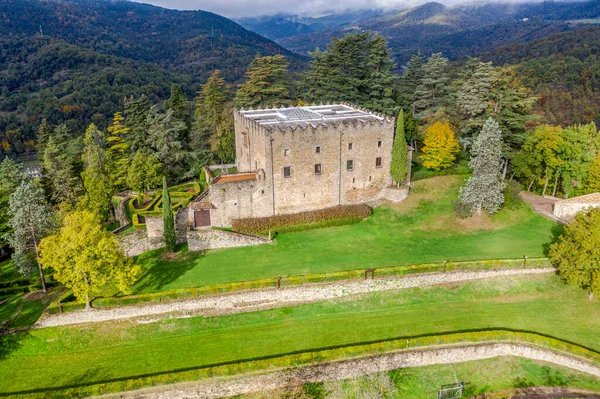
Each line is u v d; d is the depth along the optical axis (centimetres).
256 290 4547
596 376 3944
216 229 5512
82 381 3791
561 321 4469
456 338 4094
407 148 6550
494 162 5888
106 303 4359
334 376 3878
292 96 9569
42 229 4934
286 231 5750
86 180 6756
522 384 3959
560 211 6147
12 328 4297
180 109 9269
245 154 6650
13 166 6950
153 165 6925
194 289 4478
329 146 5950
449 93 8556
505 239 5675
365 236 5697
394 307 4631
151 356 4041
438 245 5512
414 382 3928
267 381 3766
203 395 3700
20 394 3550
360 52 8862
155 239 5694
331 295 4666
